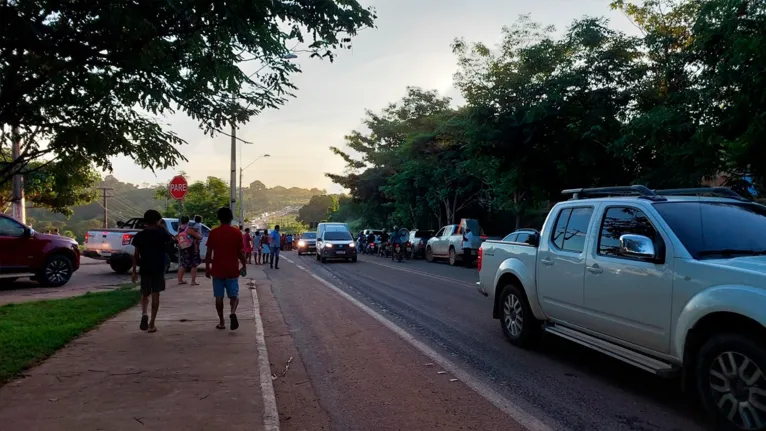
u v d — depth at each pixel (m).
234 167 26.47
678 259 4.52
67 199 26.48
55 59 4.63
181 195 14.18
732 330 4.06
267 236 24.39
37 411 4.41
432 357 6.64
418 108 39.66
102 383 5.20
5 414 4.33
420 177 32.53
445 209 35.19
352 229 58.00
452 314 9.72
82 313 8.85
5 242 12.72
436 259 26.59
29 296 11.76
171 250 17.56
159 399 4.74
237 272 7.91
